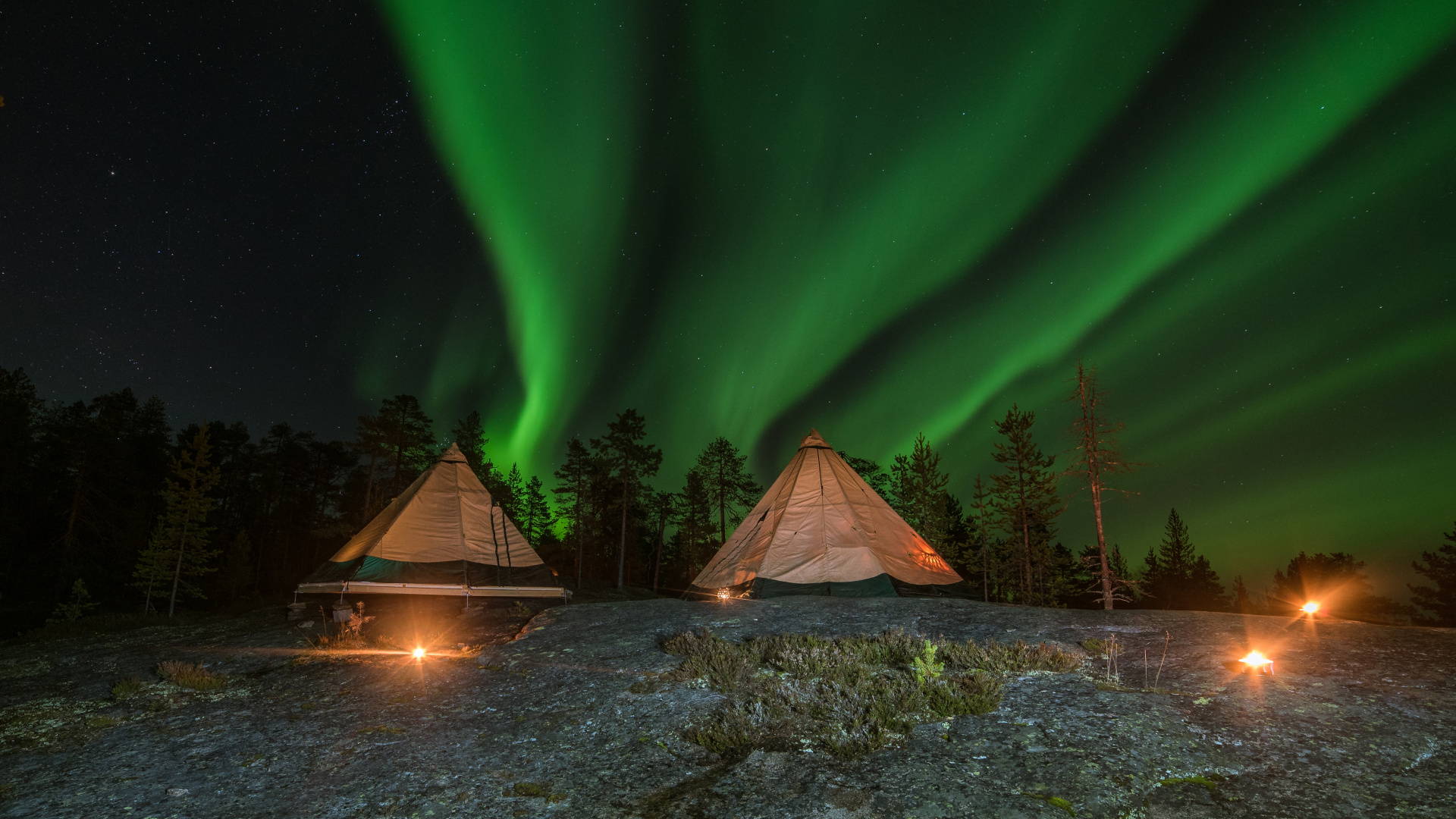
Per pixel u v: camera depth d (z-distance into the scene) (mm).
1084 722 5609
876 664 7641
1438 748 4793
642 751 5723
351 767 5637
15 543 35969
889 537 15594
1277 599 63562
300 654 9750
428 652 9547
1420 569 47219
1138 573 69750
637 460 49469
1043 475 39719
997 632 9008
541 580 14695
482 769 5516
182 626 14141
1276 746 4996
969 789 4629
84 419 37469
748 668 7543
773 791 4773
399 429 41906
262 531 54156
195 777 5527
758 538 15938
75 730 6789
